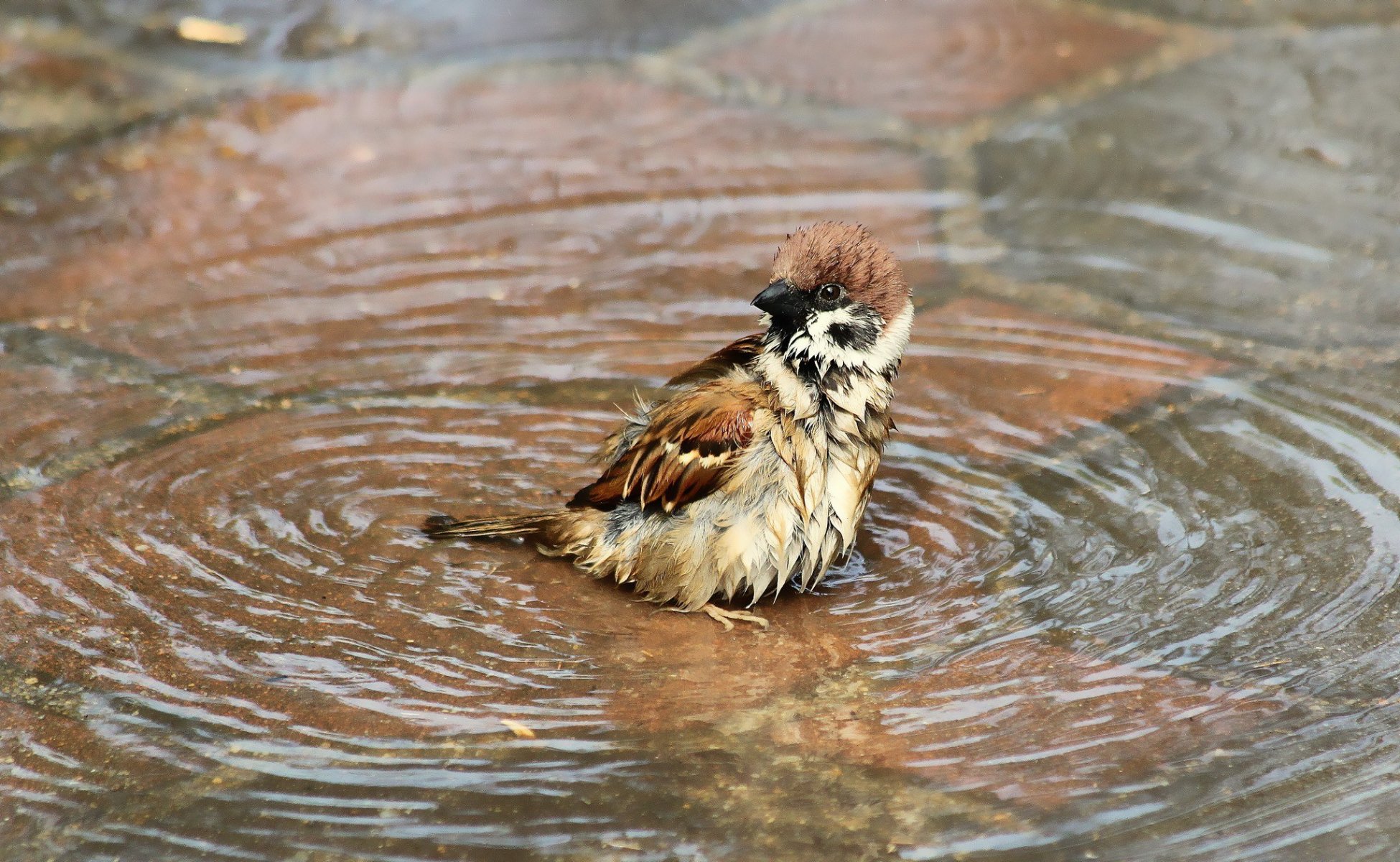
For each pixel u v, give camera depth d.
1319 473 9.73
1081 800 6.89
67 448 10.22
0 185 14.26
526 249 13.27
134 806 6.93
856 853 6.59
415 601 8.79
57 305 12.23
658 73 16.95
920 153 14.99
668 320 12.08
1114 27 18.00
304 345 11.70
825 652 8.27
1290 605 8.41
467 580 9.05
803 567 8.74
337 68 16.98
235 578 8.91
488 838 6.70
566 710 7.73
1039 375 11.17
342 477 10.02
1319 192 13.99
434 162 14.93
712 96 16.41
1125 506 9.53
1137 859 6.50
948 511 9.62
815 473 8.66
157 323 11.98
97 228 13.55
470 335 11.87
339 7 18.33
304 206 14.04
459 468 10.15
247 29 17.80
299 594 8.79
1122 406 10.70
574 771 7.20
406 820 6.82
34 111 15.79
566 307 12.29
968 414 10.70
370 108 16.06
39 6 18.05
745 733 7.51
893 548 9.28
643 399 10.91
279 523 9.48
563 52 17.48
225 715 7.65
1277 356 11.26
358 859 6.56
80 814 6.88
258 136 15.43
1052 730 7.45
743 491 8.54
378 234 13.52
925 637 8.37
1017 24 18.14
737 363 9.34
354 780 7.12
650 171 14.72
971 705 7.70
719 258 13.08
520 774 7.17
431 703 7.78
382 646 8.31
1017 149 15.03
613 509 9.03
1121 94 16.17
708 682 8.00
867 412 8.95
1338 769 7.04
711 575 8.65
